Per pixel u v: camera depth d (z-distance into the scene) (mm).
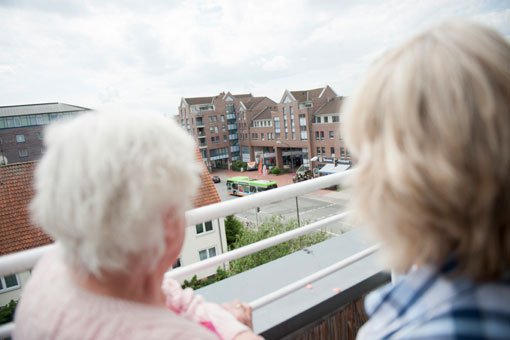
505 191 293
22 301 452
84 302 408
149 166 397
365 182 359
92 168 378
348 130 387
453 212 299
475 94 296
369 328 431
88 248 391
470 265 314
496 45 322
